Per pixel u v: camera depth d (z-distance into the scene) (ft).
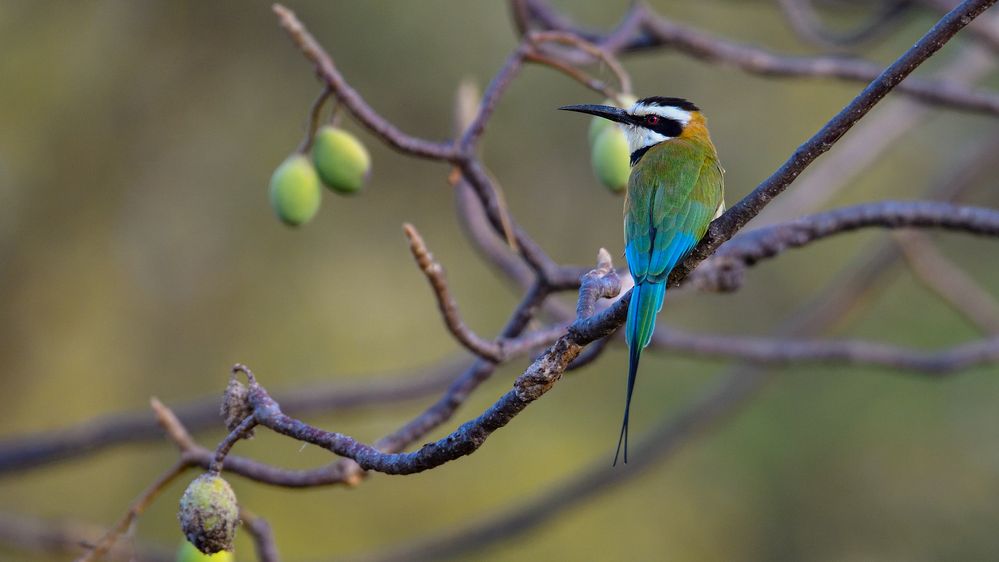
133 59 46.34
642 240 21.15
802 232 22.71
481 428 14.76
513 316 22.62
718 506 49.88
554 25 29.84
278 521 47.93
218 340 48.85
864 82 28.96
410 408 48.19
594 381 52.31
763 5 49.37
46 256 46.65
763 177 49.93
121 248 47.73
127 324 48.21
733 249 22.63
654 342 30.27
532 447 50.78
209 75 47.21
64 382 47.52
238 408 15.90
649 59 49.60
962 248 49.85
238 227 48.73
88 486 47.52
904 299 49.47
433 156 21.58
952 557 48.11
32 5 44.73
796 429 49.88
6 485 46.75
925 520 48.39
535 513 35.47
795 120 50.29
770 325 51.21
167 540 47.34
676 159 22.52
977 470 48.49
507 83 22.03
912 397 49.32
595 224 49.96
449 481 50.06
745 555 49.47
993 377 48.67
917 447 49.08
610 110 24.98
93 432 31.94
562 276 22.13
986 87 47.09
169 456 48.37
